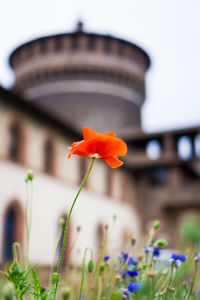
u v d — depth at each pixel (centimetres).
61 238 201
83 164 2708
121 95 4962
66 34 4847
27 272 142
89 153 145
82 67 4828
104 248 228
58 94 4841
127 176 3472
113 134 153
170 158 3666
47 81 4891
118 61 4969
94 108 4822
